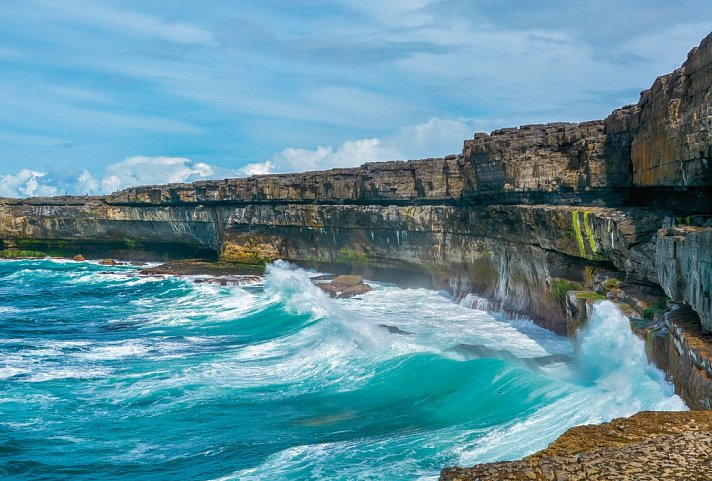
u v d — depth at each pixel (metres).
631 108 37.44
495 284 51.56
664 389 23.28
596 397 25.50
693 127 25.66
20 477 24.17
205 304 61.00
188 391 33.28
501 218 47.91
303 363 37.69
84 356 41.19
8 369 37.97
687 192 32.41
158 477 23.77
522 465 15.36
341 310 51.53
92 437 27.72
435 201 62.78
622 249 32.47
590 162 38.91
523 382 29.14
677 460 15.22
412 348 37.53
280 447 25.75
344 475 21.77
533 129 45.62
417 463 22.39
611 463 15.16
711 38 24.22
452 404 29.70
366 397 31.66
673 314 24.62
